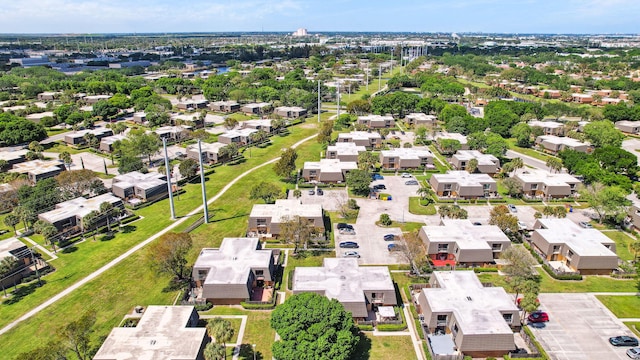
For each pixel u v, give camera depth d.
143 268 83.69
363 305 67.75
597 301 74.44
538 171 130.25
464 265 85.44
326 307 59.19
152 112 195.25
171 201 103.62
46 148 163.75
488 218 106.44
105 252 89.69
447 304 66.81
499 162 142.88
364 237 96.50
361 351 62.72
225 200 117.19
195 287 78.62
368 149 163.88
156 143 151.38
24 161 144.62
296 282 72.81
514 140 179.38
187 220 104.62
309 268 77.38
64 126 195.50
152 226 101.50
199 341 57.47
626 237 97.62
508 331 60.94
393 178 135.00
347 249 91.38
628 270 82.19
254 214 99.44
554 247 87.31
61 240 94.06
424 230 91.75
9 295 75.44
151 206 113.56
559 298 75.19
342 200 117.44
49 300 73.88
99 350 55.75
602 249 84.31
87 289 77.00
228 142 165.62
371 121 193.00
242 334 65.88
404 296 76.12
